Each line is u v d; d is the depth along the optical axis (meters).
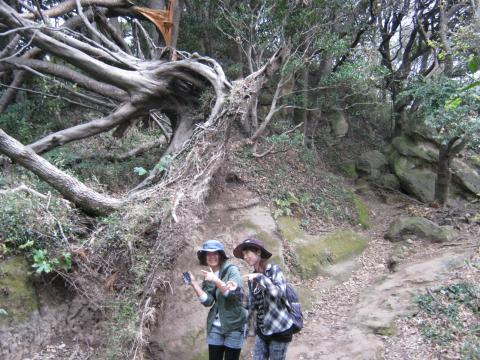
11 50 9.87
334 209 8.77
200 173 6.39
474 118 8.02
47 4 13.60
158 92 8.82
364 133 14.04
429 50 12.62
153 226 5.34
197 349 4.68
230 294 3.60
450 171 9.78
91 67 8.55
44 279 4.75
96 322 4.66
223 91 7.95
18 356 4.29
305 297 6.05
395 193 11.09
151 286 4.66
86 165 8.60
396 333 4.93
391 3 12.20
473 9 8.09
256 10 10.25
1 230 4.77
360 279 6.80
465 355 4.29
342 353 4.65
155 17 9.88
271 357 3.61
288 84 11.41
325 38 9.57
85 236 5.47
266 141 9.46
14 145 5.81
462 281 5.81
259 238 6.64
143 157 9.86
